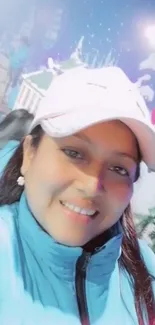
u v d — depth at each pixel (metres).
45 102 0.46
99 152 0.42
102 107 0.41
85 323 0.49
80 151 0.42
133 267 0.57
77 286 0.50
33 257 0.48
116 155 0.42
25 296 0.47
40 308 0.47
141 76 0.78
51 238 0.45
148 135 0.42
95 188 0.41
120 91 0.43
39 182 0.43
